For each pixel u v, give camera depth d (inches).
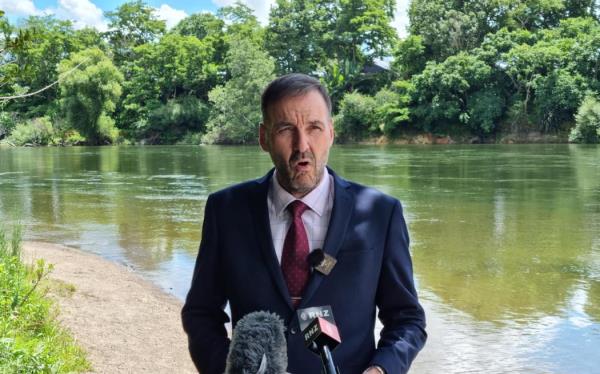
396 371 66.0
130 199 697.0
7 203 666.8
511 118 2239.2
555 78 2134.6
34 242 430.6
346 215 70.8
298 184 69.2
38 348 160.1
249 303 69.2
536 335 241.4
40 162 1421.0
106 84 2536.9
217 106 2541.8
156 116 2716.5
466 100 2311.8
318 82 69.9
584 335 239.9
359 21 2842.0
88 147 2409.0
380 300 73.0
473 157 1393.9
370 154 1573.6
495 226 498.9
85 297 267.1
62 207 632.4
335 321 67.7
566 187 765.9
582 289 310.0
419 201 648.4
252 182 75.5
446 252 401.7
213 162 1353.3
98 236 468.1
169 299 288.7
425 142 2352.4
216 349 70.1
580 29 2385.6
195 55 2869.1
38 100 2753.4
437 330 247.0
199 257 74.8
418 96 2346.2
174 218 553.9
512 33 2358.5
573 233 466.3
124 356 196.2
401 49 2581.2
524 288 313.3
